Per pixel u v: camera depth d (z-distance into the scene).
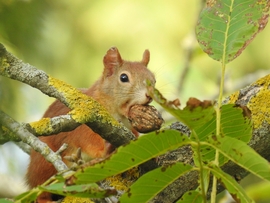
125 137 4.68
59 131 4.67
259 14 4.59
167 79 5.14
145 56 4.98
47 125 4.66
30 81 4.68
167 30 5.24
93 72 5.15
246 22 4.59
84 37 5.18
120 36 5.22
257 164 4.47
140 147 4.49
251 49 5.29
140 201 4.52
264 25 4.58
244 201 4.50
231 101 4.74
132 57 5.22
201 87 5.14
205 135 4.55
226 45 4.58
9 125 4.63
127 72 4.91
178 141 4.49
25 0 4.85
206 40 4.58
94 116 4.67
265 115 4.72
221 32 4.59
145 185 4.51
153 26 5.24
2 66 4.68
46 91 4.68
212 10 4.59
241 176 4.73
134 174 4.71
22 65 4.68
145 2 5.25
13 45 4.87
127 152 4.49
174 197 4.71
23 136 4.62
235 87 5.10
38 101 4.99
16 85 4.91
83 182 4.50
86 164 4.50
